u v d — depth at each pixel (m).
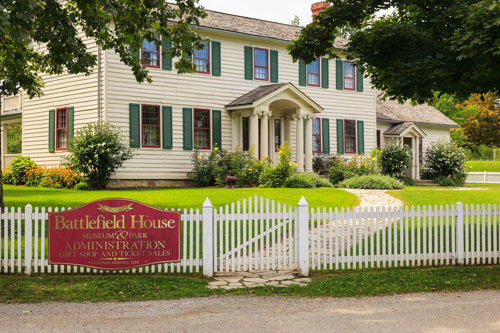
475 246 11.04
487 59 9.58
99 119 21.59
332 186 23.30
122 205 8.55
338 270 9.17
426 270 9.02
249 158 23.11
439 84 11.05
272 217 8.86
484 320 6.04
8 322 6.00
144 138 22.58
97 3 10.75
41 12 10.46
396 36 11.12
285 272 9.05
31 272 8.41
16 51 13.16
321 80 28.72
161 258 8.61
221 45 24.95
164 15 11.58
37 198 15.77
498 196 19.39
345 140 29.98
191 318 6.21
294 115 25.67
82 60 10.60
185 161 23.67
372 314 6.35
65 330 5.70
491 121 52.97
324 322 6.00
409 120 34.81
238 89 25.55
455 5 11.29
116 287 7.67
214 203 15.77
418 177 33.00
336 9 12.69
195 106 24.05
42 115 24.41
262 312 6.48
